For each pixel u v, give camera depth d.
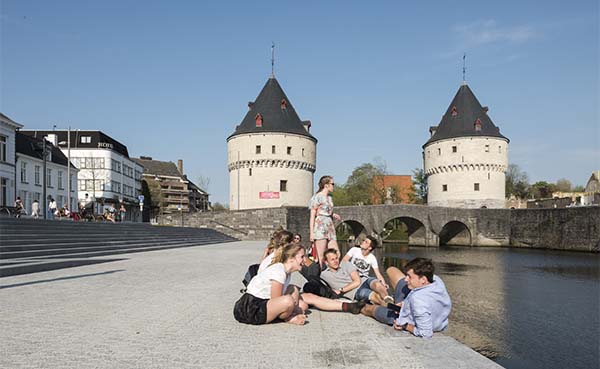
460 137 67.69
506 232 58.91
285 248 5.98
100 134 69.50
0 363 4.11
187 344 4.78
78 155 66.19
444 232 65.19
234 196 58.75
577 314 17.88
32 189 46.19
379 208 56.06
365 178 80.31
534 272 31.14
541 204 71.00
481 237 59.81
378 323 5.84
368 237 8.52
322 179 8.53
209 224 47.34
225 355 4.37
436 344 4.76
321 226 8.35
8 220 17.97
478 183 67.50
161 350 4.55
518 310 18.62
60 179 52.38
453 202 68.38
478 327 15.70
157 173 105.19
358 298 7.23
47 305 7.15
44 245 16.19
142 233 28.59
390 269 6.87
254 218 45.16
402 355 4.35
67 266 13.73
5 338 5.03
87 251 18.27
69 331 5.38
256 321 5.66
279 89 59.81
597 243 46.78
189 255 19.95
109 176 67.06
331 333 5.26
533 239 55.56
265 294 5.79
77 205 56.78
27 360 4.20
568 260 39.47
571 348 13.18
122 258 17.31
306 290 7.27
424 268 5.34
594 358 12.27
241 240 44.75
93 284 9.80
